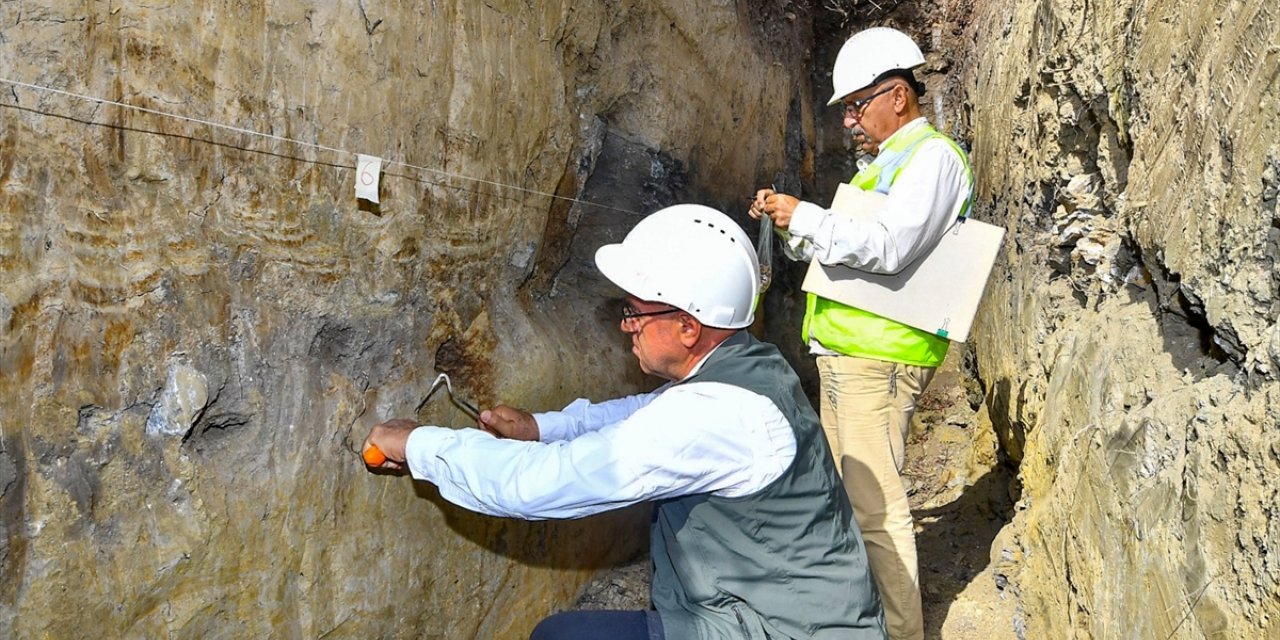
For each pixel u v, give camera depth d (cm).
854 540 168
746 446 153
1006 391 320
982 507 335
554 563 250
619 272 165
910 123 237
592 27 263
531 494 152
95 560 139
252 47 155
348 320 180
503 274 233
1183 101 179
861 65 239
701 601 163
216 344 156
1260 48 143
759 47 397
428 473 165
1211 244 158
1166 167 186
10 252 128
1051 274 280
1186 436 161
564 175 257
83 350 137
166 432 149
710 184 364
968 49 541
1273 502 127
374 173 176
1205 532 146
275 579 167
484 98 210
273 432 166
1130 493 180
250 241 160
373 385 188
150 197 144
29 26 127
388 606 192
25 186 129
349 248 179
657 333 166
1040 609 238
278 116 161
